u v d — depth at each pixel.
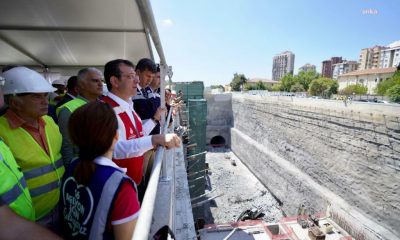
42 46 5.62
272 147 31.33
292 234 19.09
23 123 2.31
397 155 14.84
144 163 3.54
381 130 15.81
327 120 20.83
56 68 8.05
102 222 1.36
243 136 41.28
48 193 2.37
